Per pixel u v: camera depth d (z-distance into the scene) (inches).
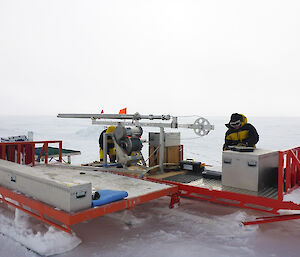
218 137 1206.9
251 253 135.3
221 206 206.7
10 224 170.1
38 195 149.4
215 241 149.3
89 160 519.2
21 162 278.2
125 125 254.7
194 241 149.6
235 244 145.4
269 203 155.2
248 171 174.4
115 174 230.1
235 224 169.6
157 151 249.4
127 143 235.3
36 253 136.9
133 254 135.9
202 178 216.4
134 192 170.7
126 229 166.7
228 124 215.6
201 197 185.6
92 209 134.7
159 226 170.9
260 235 156.2
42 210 141.6
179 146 257.6
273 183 189.6
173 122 225.6
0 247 144.2
